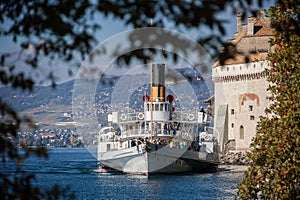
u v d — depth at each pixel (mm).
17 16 13977
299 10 24328
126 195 84438
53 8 13898
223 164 177375
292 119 36625
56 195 15297
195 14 13633
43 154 14422
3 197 14141
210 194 84625
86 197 81938
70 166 157125
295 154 36250
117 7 13828
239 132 183750
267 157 37031
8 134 14016
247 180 38750
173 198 80562
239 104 183000
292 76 37344
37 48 13922
